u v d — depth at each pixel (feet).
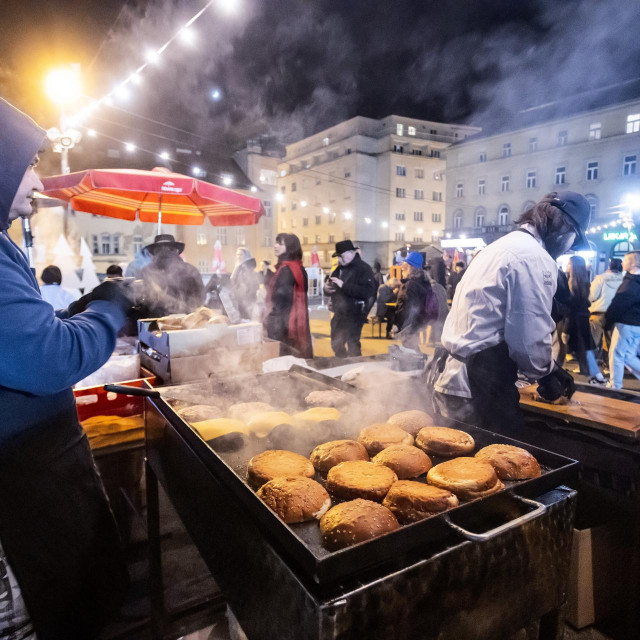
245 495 3.37
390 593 2.81
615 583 6.25
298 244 14.26
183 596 6.84
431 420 5.52
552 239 6.38
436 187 144.87
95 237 73.56
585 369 20.35
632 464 5.74
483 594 3.32
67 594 4.34
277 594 3.04
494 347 6.42
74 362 3.66
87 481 4.58
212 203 15.26
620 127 81.66
